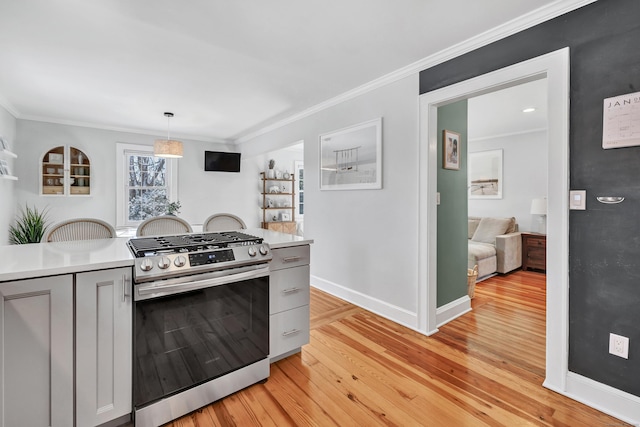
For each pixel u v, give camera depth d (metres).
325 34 2.18
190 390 1.64
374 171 3.08
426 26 2.07
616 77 1.61
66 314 1.32
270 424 1.58
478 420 1.60
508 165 5.51
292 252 2.17
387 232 2.99
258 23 2.04
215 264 1.67
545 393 1.82
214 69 2.79
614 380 1.65
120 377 1.45
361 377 1.99
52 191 4.52
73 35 2.19
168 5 1.84
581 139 1.74
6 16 1.94
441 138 2.87
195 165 5.92
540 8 1.86
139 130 5.27
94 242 2.01
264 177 6.59
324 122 3.80
